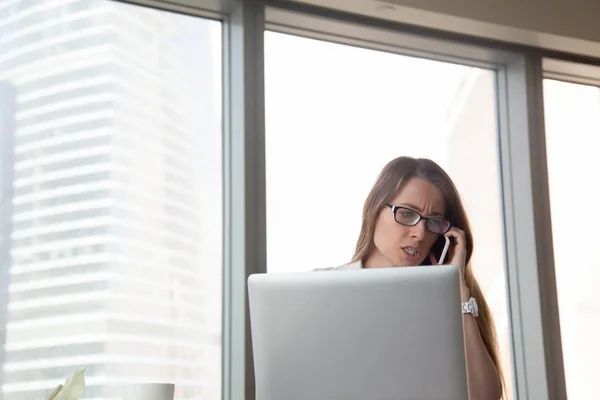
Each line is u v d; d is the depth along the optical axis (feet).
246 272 8.90
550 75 11.98
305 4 9.71
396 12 10.01
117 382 8.41
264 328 5.90
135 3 9.22
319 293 5.64
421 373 5.36
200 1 9.30
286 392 5.80
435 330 5.31
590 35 11.19
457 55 11.14
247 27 9.43
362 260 9.91
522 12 10.75
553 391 10.58
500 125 11.43
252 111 9.30
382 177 10.28
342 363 5.57
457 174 10.86
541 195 11.04
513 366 10.85
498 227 11.05
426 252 10.33
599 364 11.42
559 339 10.77
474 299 10.55
